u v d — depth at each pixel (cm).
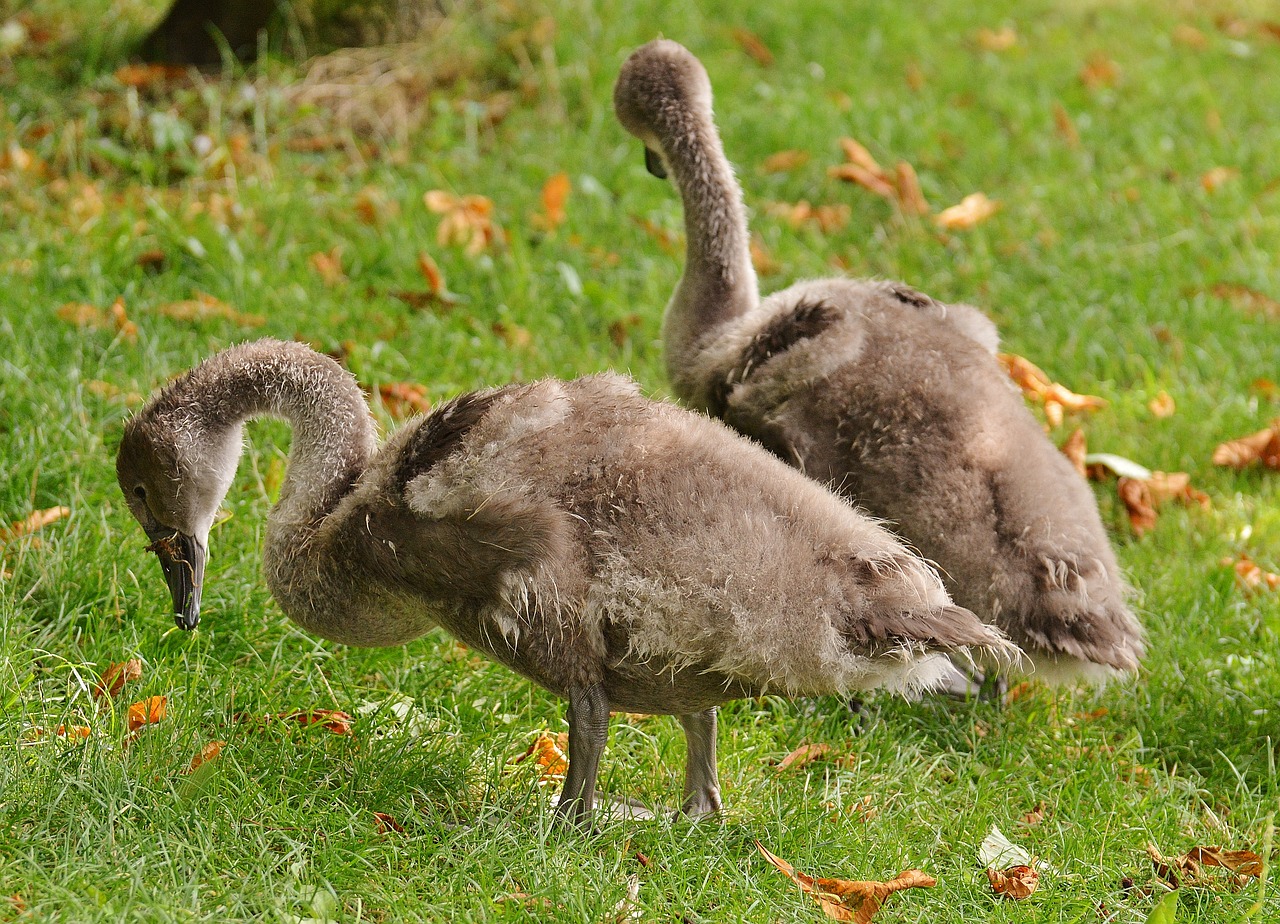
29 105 1627
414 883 738
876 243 1560
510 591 761
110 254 1361
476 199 1522
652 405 803
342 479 852
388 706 898
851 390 942
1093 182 1683
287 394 864
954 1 2202
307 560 841
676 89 1123
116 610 941
